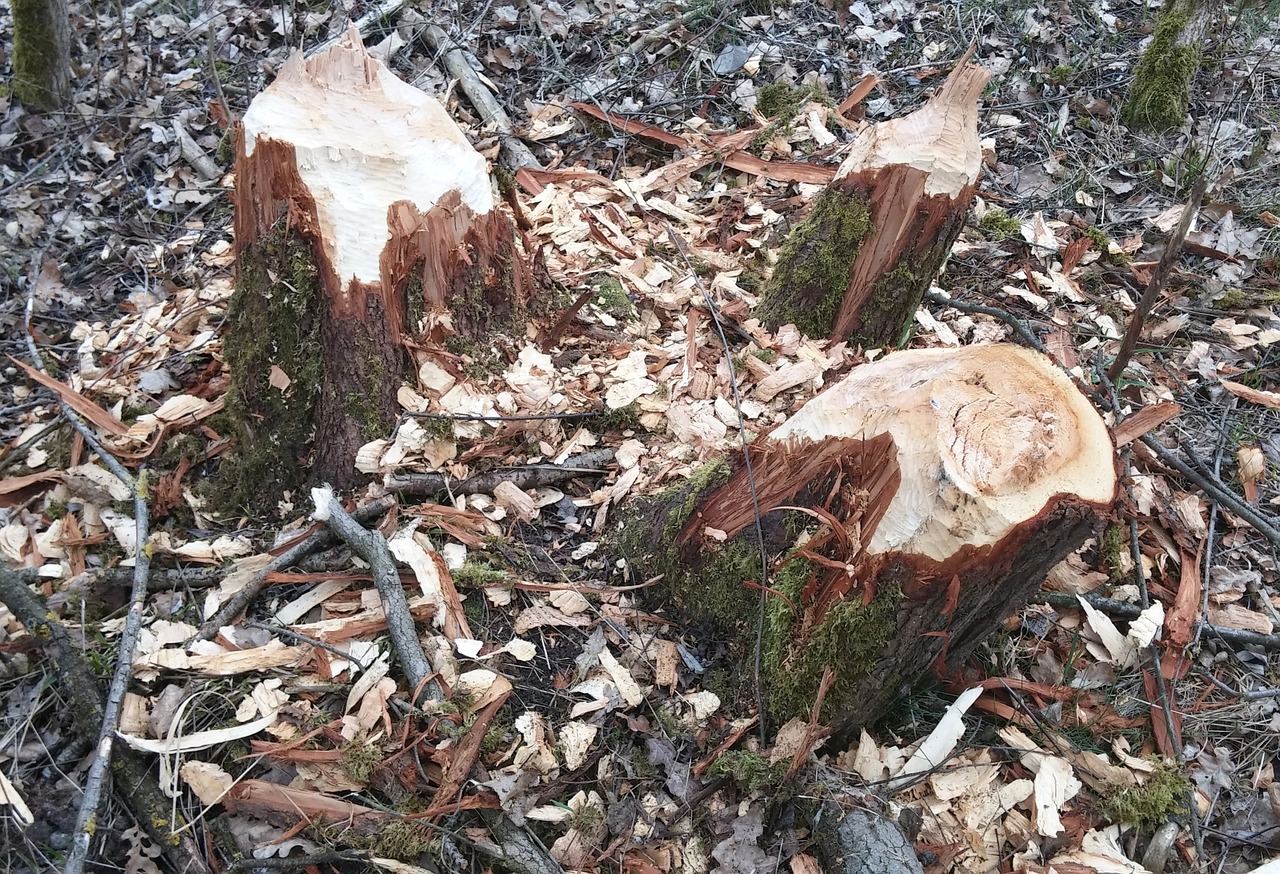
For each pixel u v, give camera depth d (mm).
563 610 949
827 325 1227
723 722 870
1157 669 941
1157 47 1727
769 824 822
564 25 1964
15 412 1232
